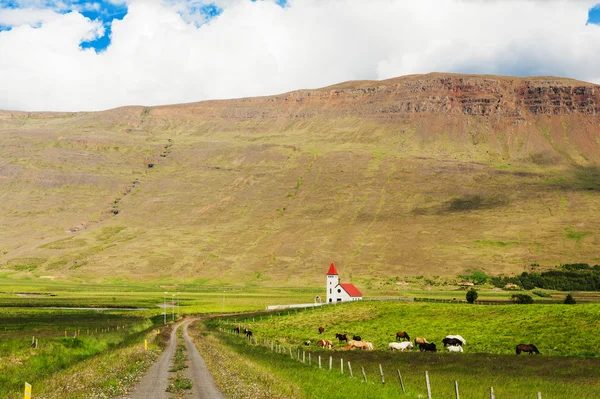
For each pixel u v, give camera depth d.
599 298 186.25
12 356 54.09
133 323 114.31
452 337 76.69
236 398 32.19
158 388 35.78
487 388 41.56
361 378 44.09
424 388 40.28
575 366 55.78
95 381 36.91
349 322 107.50
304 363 53.50
